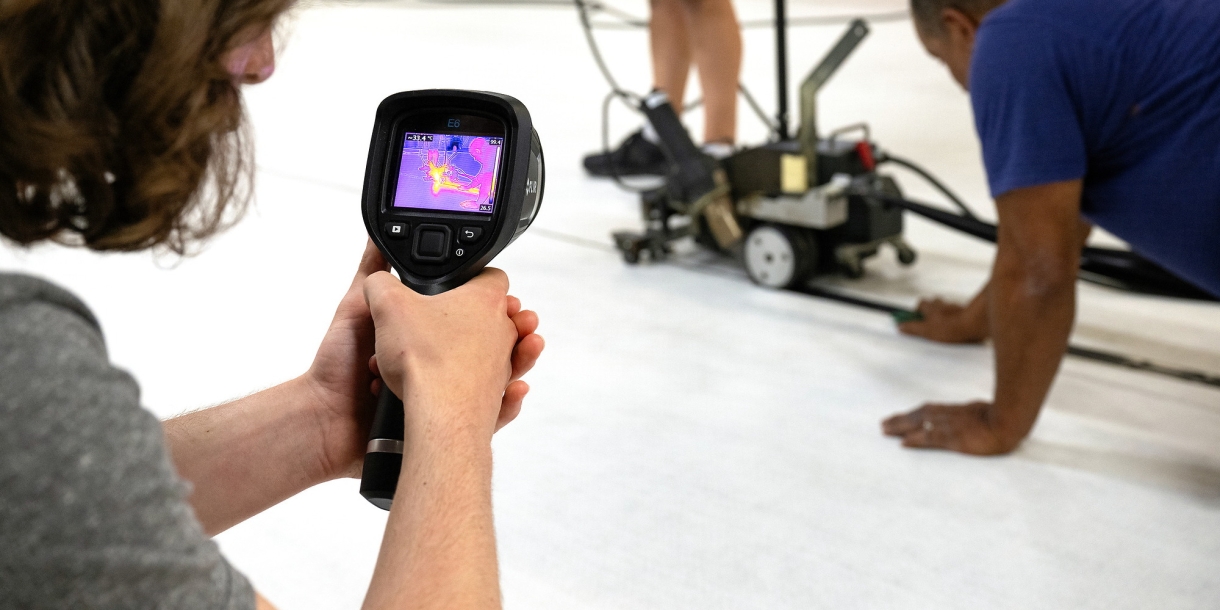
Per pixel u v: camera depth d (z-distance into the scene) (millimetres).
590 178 3057
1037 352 1449
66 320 420
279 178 3074
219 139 540
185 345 1979
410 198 707
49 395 396
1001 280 1455
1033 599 1244
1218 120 1289
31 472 389
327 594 1292
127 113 467
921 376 1806
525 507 1449
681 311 2111
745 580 1291
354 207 2801
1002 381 1505
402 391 599
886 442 1596
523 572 1312
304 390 759
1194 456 1537
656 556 1340
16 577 391
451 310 627
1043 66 1336
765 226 2174
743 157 2195
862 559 1325
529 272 2342
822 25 5488
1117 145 1376
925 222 2609
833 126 3479
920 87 3969
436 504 540
